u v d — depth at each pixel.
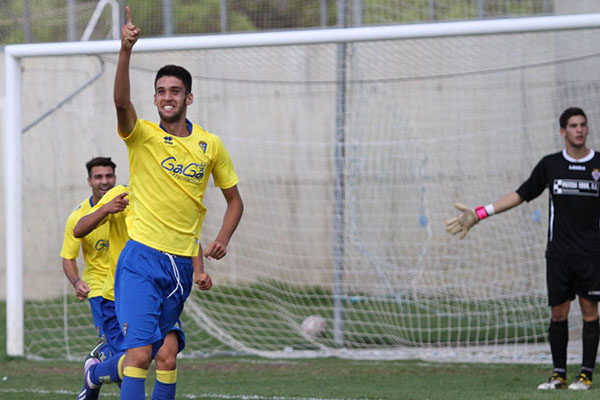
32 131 38.50
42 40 32.84
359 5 30.62
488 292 35.28
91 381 15.60
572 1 29.22
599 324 21.11
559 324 21.19
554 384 21.03
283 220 40.16
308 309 34.88
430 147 37.25
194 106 40.97
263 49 35.03
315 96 40.72
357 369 25.70
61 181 39.03
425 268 36.38
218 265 38.09
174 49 27.45
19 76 28.94
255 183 40.44
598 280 20.42
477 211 21.59
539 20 24.89
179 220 13.93
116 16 31.62
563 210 20.70
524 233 34.88
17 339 28.59
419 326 32.16
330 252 39.69
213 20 31.34
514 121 35.59
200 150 14.09
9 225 28.50
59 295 39.50
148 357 13.41
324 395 20.47
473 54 35.00
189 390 21.45
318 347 30.25
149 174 13.80
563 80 33.06
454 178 37.03
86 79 36.00
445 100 36.81
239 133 41.12
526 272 34.66
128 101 13.20
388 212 37.22
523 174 35.78
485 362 26.98
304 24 31.00
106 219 16.02
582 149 20.80
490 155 36.44
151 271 13.61
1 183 44.97
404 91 37.03
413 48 35.03
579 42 32.47
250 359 28.23
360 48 34.50
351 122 34.62
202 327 32.34
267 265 39.12
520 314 32.88
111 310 17.16
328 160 40.44
